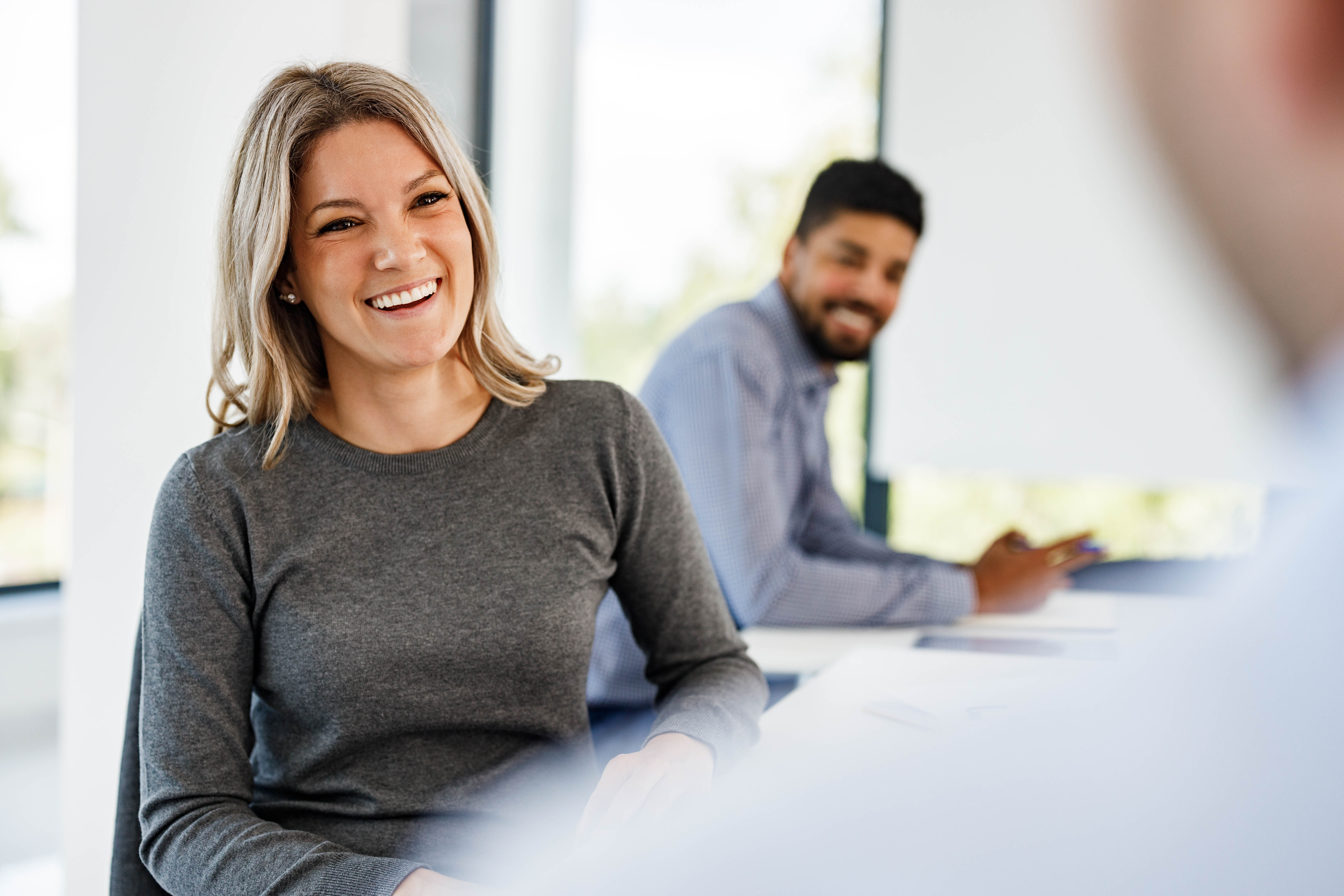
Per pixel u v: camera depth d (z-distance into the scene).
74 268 1.64
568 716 1.12
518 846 1.06
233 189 1.09
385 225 1.06
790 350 1.88
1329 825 0.19
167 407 1.74
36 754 2.86
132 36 1.66
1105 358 3.08
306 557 1.06
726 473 1.70
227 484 1.07
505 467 1.14
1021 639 1.56
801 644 1.57
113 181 1.67
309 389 1.14
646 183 4.18
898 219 1.82
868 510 3.46
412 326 1.07
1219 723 0.21
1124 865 0.22
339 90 1.08
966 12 3.21
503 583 1.10
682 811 0.32
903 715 1.09
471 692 1.08
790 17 4.19
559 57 3.52
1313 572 0.19
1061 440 3.19
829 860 0.27
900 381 3.36
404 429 1.13
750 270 4.31
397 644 1.05
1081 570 2.00
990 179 3.21
